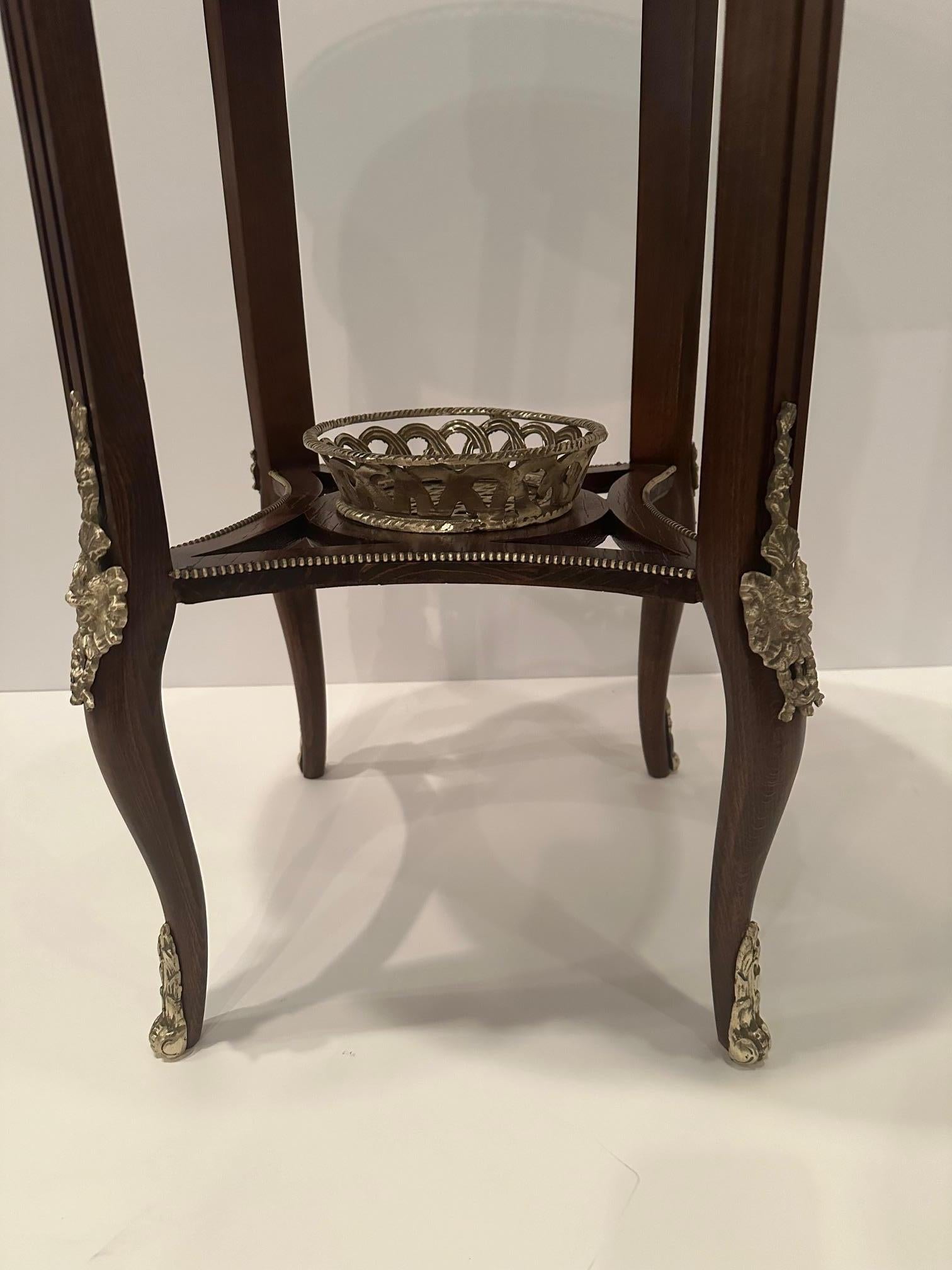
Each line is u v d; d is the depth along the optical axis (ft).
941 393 3.34
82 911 2.39
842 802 2.80
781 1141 1.70
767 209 1.36
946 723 3.30
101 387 1.50
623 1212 1.57
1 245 3.06
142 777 1.71
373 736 3.33
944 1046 1.90
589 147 2.99
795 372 1.47
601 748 3.21
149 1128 1.75
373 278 3.15
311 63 2.90
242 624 3.70
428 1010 2.04
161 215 3.05
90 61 1.37
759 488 1.52
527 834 2.69
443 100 2.94
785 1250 1.50
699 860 2.56
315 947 2.24
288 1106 1.80
